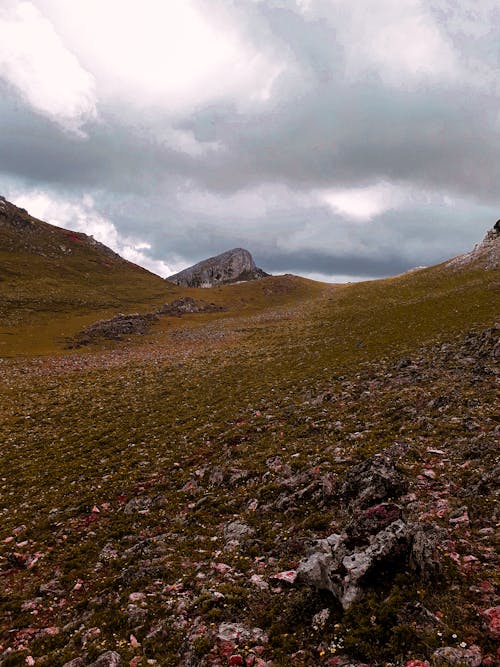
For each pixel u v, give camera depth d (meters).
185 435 33.72
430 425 24.94
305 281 193.88
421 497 17.14
